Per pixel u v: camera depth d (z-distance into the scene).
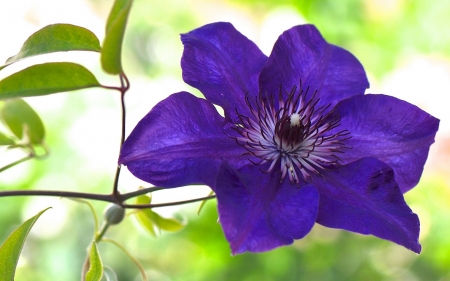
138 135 0.40
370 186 0.42
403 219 0.41
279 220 0.40
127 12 0.37
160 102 0.41
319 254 0.74
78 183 0.72
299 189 0.42
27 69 0.39
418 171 0.44
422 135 0.44
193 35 0.44
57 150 0.72
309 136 0.45
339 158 0.44
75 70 0.40
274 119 0.45
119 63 0.39
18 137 0.49
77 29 0.40
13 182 0.71
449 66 0.72
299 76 0.45
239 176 0.41
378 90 0.74
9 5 0.71
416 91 0.71
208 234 0.70
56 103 0.73
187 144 0.41
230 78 0.44
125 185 0.70
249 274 0.72
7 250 0.41
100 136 0.73
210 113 0.42
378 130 0.44
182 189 0.67
